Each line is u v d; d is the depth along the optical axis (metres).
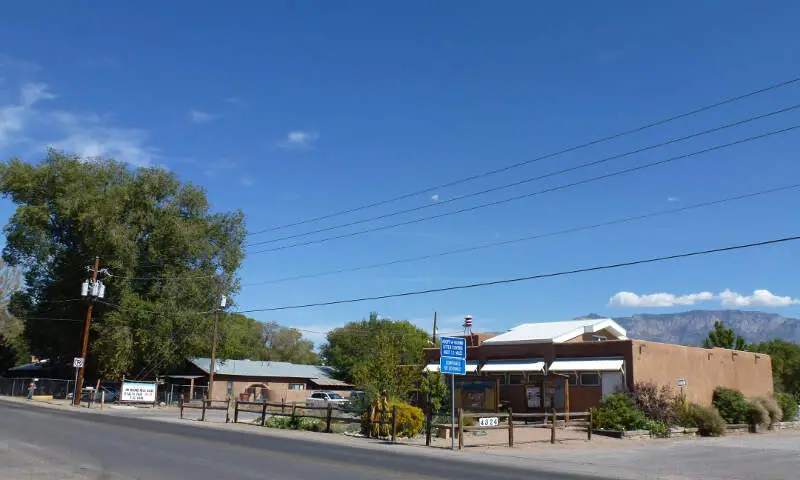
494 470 15.91
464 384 34.16
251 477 12.98
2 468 13.27
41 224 55.31
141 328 50.78
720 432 30.27
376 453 19.03
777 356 57.16
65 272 56.62
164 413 38.62
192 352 54.62
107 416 32.41
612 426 27.31
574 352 33.19
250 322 91.25
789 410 39.00
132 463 14.74
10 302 58.78
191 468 14.12
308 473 13.79
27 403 44.25
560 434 26.62
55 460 14.84
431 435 25.86
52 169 56.09
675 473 16.50
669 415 29.19
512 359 35.31
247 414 37.91
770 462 19.11
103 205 52.94
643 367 31.56
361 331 73.75
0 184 55.84
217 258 57.88
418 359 61.38
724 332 52.94
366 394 28.75
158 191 55.53
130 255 52.09
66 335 58.09
